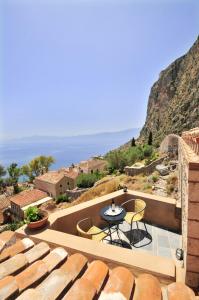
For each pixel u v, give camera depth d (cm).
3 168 5503
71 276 201
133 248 470
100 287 188
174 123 6203
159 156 2441
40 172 5819
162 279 256
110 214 492
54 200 3366
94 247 314
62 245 323
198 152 249
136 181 1463
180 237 507
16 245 271
